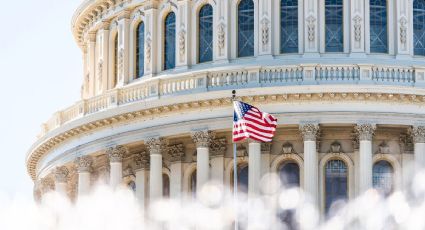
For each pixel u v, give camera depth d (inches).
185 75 3558.1
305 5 3550.7
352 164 3476.9
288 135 3499.0
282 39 3558.1
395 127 3467.0
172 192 3597.4
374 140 3501.5
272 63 3511.3
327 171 3496.6
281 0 3570.4
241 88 3457.2
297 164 3503.9
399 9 3560.5
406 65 3494.1
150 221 3627.0
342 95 3410.4
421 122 3442.4
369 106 3430.1
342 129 3476.9
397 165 3496.6
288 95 3417.8
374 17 3563.0
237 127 3093.0
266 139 3097.9
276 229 3474.4
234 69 3499.0
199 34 3641.7
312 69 3457.2
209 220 3533.5
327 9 3563.0
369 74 3452.3
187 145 3599.9
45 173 3937.0
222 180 3528.5
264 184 3489.2
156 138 3553.2
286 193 3489.2
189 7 3651.6
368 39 3540.8
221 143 3535.9
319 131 3447.3
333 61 3508.9
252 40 3577.8
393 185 3496.6
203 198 3516.2
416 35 3575.3
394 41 3550.7
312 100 3425.2
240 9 3597.4
